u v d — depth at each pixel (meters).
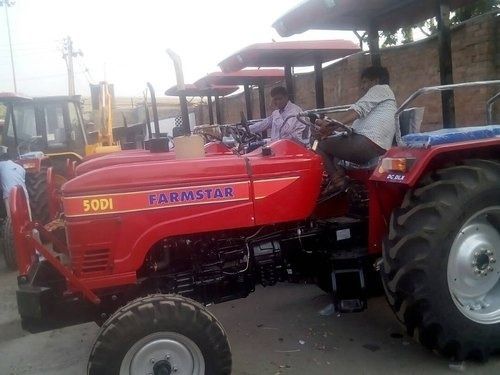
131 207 2.65
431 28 8.27
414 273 2.76
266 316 3.85
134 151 4.28
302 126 4.95
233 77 7.72
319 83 5.57
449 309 2.78
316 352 3.21
